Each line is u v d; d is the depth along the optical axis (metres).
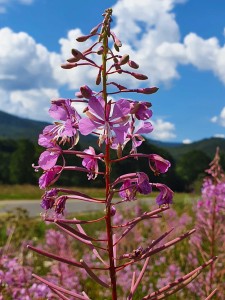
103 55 2.65
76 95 2.76
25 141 64.69
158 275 8.87
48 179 2.73
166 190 2.77
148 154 2.75
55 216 2.78
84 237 2.81
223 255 6.45
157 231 10.29
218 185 6.57
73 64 2.64
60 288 2.87
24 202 29.97
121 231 9.15
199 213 6.74
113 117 2.62
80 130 2.60
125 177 2.71
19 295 5.43
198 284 6.85
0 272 5.46
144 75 2.65
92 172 2.78
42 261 8.22
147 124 2.79
